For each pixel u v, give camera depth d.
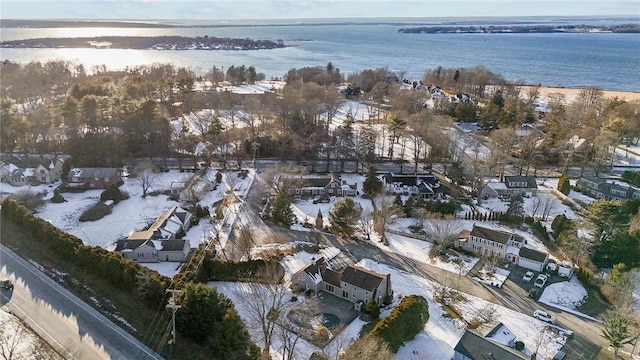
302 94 174.25
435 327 64.56
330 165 126.06
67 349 54.78
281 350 57.75
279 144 130.25
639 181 111.94
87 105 129.25
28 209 92.81
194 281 66.12
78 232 87.12
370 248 85.81
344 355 52.97
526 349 60.41
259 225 92.50
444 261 82.12
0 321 58.97
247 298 67.50
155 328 58.34
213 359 53.81
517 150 135.38
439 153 128.88
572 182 117.19
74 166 112.69
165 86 178.62
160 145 126.31
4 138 121.00
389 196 101.44
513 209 97.12
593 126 138.50
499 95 179.38
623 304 65.00
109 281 67.12
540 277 76.44
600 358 59.44
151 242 78.75
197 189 103.38
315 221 94.00
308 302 67.31
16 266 71.56
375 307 65.56
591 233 83.44
